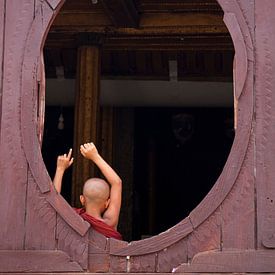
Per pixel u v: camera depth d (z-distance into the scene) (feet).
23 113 12.76
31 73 12.87
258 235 12.19
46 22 13.05
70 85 28.32
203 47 25.41
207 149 33.94
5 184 12.61
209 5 23.63
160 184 34.06
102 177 24.68
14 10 13.10
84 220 12.59
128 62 27.14
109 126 31.37
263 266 12.09
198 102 30.76
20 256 12.36
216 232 12.25
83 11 23.71
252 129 12.50
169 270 12.21
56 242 12.41
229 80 27.63
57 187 13.57
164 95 29.58
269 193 12.30
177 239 12.25
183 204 34.01
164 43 25.31
